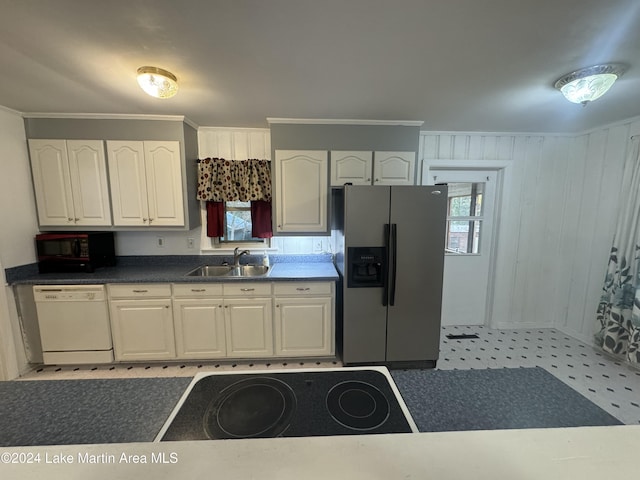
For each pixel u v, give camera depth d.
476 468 0.41
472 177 3.08
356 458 0.42
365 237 2.29
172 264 2.87
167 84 1.62
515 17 1.15
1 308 2.19
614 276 2.52
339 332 2.59
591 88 1.64
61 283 2.27
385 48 1.38
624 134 2.50
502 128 2.78
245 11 1.11
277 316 2.44
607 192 2.66
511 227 3.07
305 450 0.43
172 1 1.05
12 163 2.26
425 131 2.89
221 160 2.72
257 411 0.80
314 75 1.66
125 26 1.20
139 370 2.41
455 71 1.62
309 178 2.54
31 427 0.73
